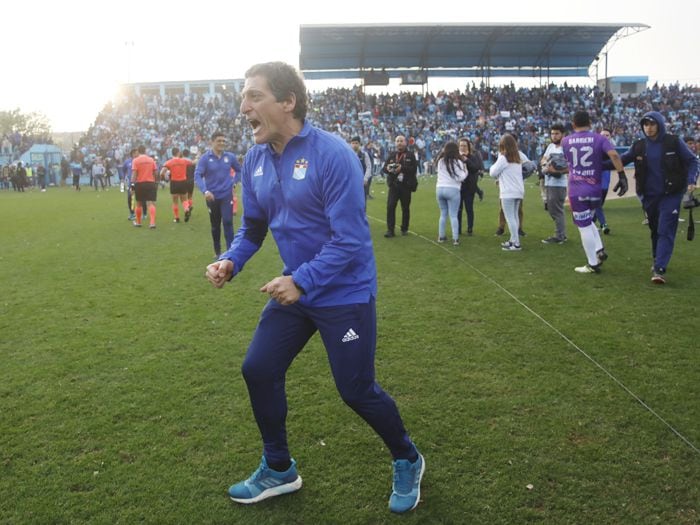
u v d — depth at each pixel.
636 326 5.17
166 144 37.66
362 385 2.62
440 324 5.36
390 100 41.22
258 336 2.72
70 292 6.82
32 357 4.72
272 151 2.59
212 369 4.43
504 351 4.66
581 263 7.79
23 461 3.22
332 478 3.05
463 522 2.70
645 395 3.86
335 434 3.47
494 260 8.12
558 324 5.29
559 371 4.26
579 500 2.82
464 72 42.62
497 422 3.55
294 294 2.33
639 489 2.89
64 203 20.00
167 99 46.38
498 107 40.28
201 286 7.02
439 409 3.73
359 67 41.00
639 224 11.06
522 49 40.12
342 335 2.56
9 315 5.90
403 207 10.41
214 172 8.51
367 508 2.82
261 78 2.43
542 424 3.52
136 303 6.28
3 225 13.41
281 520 2.74
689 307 5.68
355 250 2.43
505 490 2.91
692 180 6.46
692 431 3.40
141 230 12.12
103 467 3.16
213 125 40.19
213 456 3.26
